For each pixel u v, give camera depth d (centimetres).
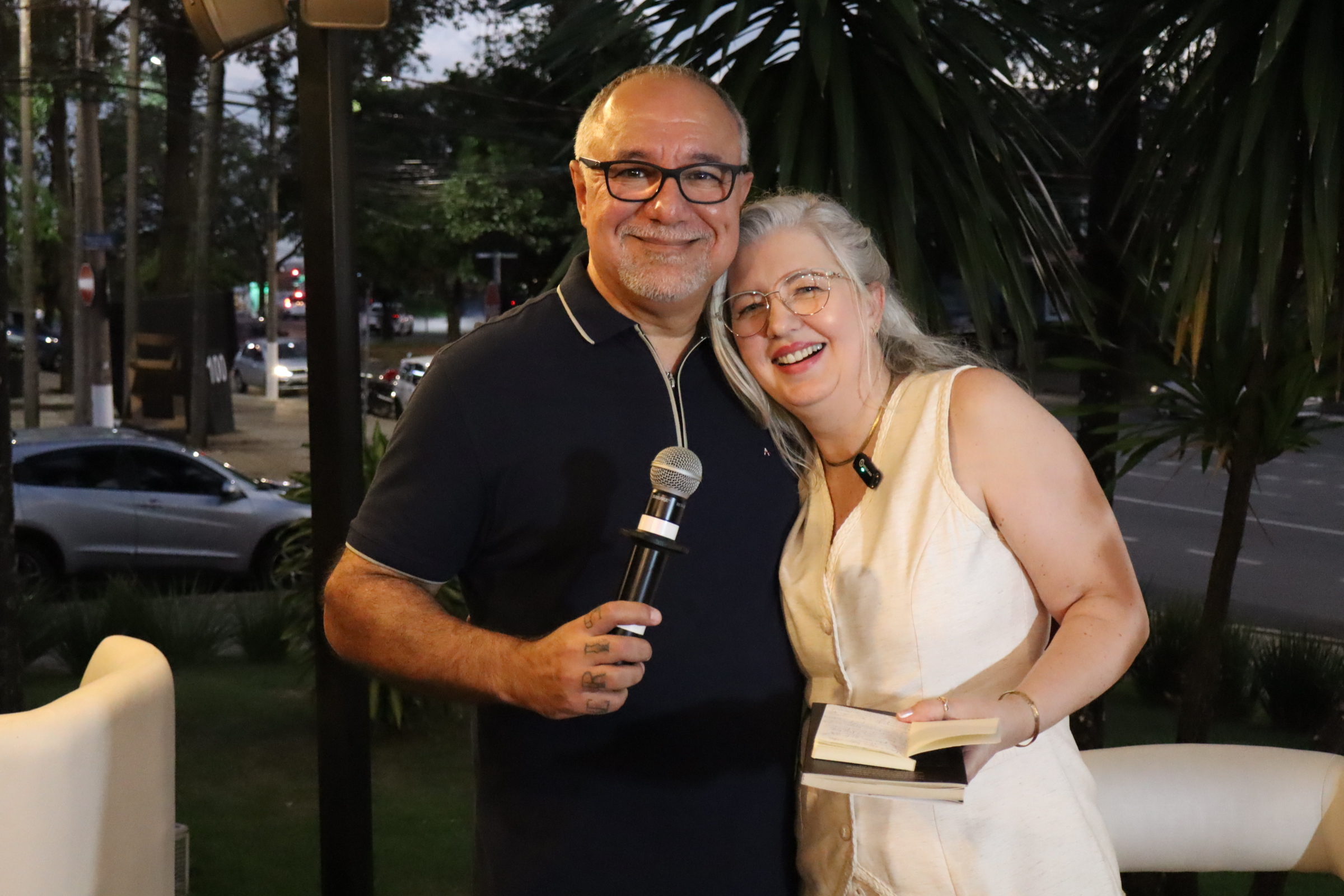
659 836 199
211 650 748
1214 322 362
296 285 4956
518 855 201
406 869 434
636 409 203
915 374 207
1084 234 402
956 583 192
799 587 205
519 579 203
